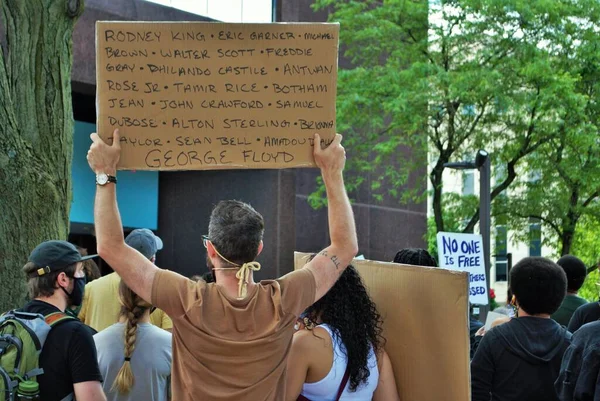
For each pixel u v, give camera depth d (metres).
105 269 18.02
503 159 15.12
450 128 14.86
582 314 5.07
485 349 3.75
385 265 3.54
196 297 2.75
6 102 4.95
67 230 5.30
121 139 2.85
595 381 3.28
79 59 15.41
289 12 18.45
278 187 18.05
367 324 3.28
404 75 14.25
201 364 2.71
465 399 3.12
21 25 5.18
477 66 14.27
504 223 16.02
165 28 2.86
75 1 5.39
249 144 2.90
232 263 2.83
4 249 4.80
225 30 2.88
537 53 13.98
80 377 3.21
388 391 3.40
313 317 3.23
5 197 4.85
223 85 2.89
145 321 3.83
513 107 13.84
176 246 19.22
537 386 3.63
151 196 19.14
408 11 14.95
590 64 14.77
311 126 2.92
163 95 2.86
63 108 5.34
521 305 3.77
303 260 3.79
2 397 3.08
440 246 8.64
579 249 17.53
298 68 2.91
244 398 2.70
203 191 18.94
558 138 14.57
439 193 15.69
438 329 3.22
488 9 14.00
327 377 3.12
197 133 2.88
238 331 2.73
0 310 4.76
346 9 16.05
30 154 5.05
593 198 15.94
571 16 14.47
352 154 16.78
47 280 3.39
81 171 16.77
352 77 15.11
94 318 4.94
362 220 19.84
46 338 3.22
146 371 3.71
